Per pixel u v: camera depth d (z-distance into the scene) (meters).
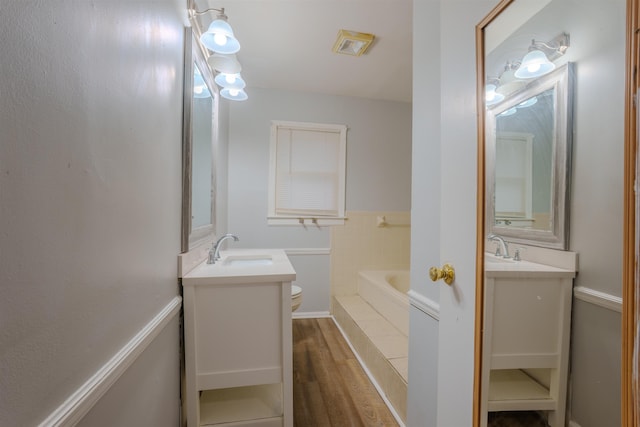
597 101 0.58
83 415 0.58
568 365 0.64
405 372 1.61
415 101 1.37
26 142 0.46
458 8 0.95
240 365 1.28
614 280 0.54
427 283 1.26
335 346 2.44
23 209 0.45
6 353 0.42
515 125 0.78
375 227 3.18
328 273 3.11
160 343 1.03
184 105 1.30
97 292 0.64
